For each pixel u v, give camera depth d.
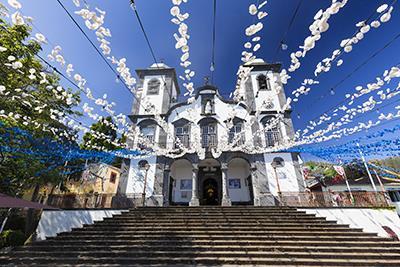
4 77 9.79
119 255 7.38
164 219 10.98
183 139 18.56
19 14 3.38
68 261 7.07
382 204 11.60
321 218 10.89
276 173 16.03
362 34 3.77
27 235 13.01
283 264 6.75
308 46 3.81
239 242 8.13
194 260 6.97
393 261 6.77
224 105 19.95
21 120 10.46
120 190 16.53
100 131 19.02
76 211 11.77
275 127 18.02
